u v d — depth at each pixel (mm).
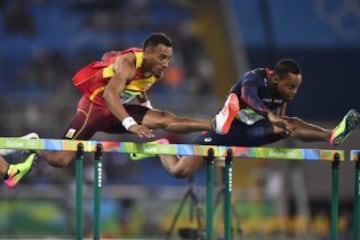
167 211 53750
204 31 72438
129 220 53781
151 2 75562
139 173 62969
